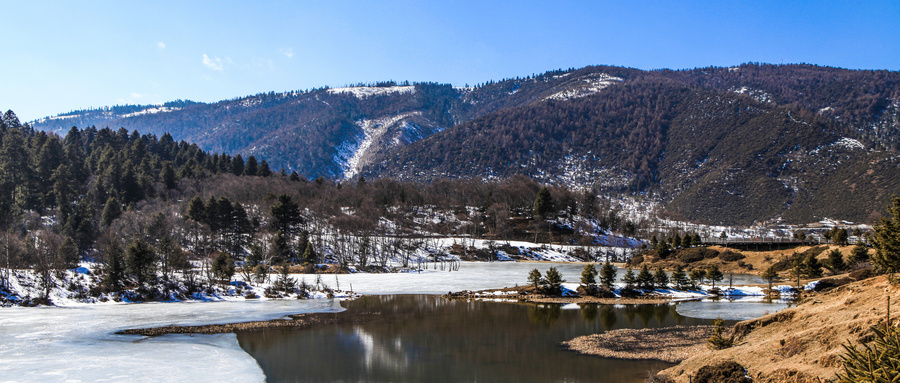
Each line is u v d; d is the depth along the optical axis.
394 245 154.50
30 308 75.38
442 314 70.38
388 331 58.91
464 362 45.25
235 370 43.41
